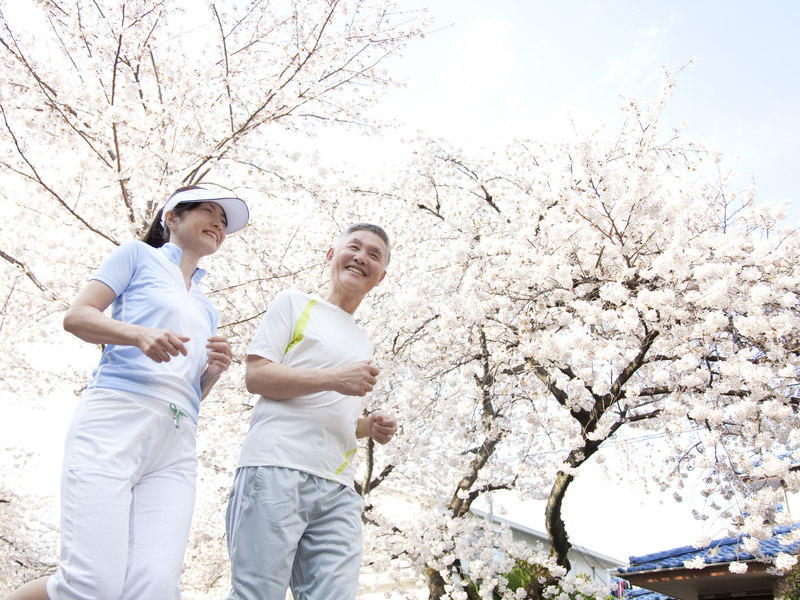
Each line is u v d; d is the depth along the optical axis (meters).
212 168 5.48
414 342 6.59
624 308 4.93
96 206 5.79
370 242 2.18
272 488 1.66
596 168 4.81
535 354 5.16
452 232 6.87
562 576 6.02
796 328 4.98
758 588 6.71
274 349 1.86
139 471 1.61
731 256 5.10
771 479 5.09
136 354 1.67
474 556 6.38
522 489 6.11
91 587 1.36
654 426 6.09
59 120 5.12
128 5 5.10
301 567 1.73
